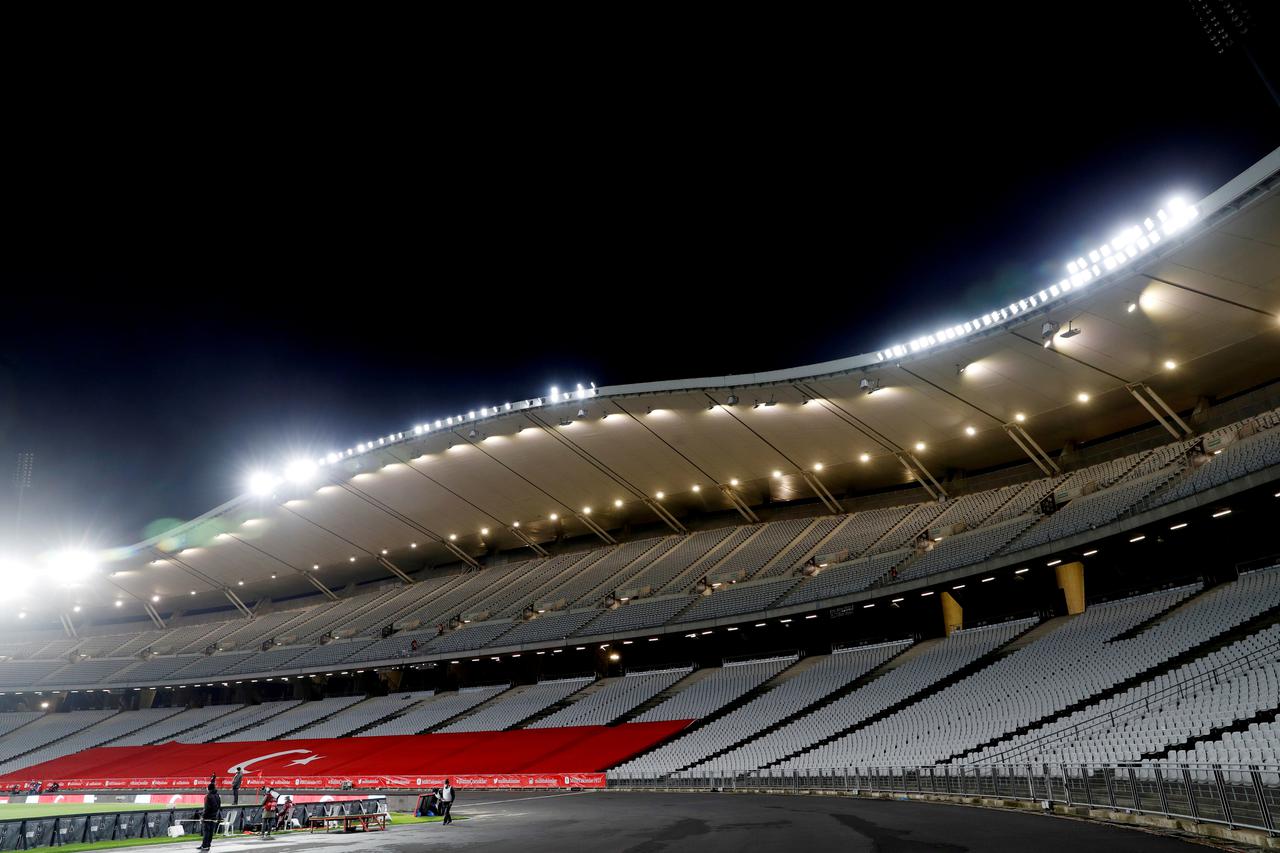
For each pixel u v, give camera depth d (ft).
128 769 165.89
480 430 149.89
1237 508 83.87
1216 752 50.75
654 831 60.85
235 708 203.82
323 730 171.12
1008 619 120.06
